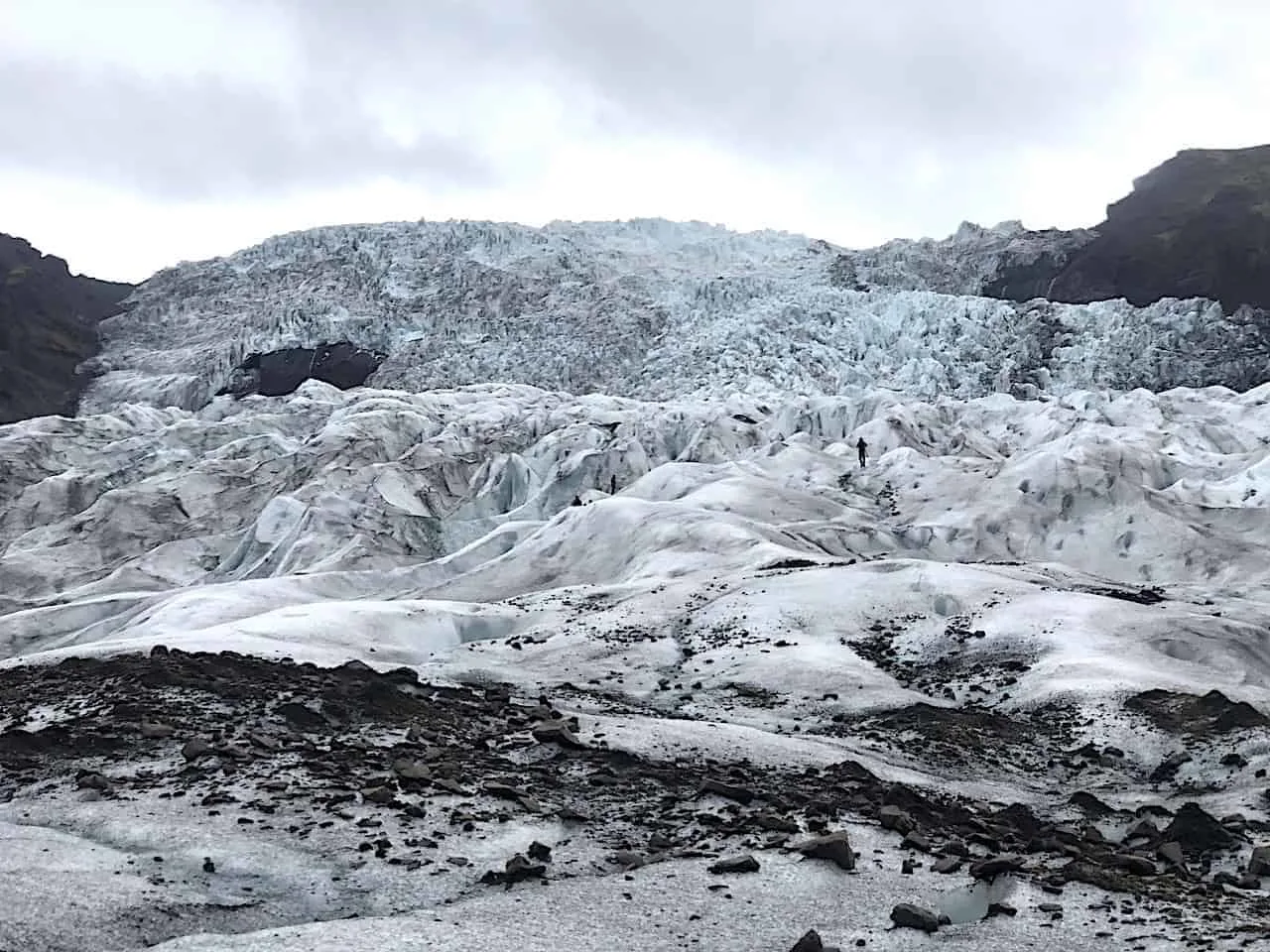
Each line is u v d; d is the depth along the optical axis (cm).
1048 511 7981
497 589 6712
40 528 10706
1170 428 10131
